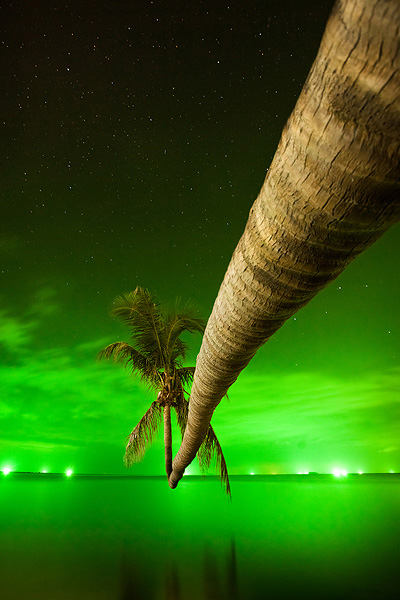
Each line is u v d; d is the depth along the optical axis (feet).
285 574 25.64
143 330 41.45
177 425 41.60
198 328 42.60
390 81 1.13
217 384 4.44
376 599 20.56
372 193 1.52
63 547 34.94
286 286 2.25
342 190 1.54
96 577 25.29
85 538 39.27
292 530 43.60
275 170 1.72
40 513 62.54
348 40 1.13
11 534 41.96
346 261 2.06
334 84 1.26
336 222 1.72
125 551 33.09
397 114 1.23
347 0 1.09
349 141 1.36
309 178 1.59
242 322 2.75
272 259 2.10
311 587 22.89
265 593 21.90
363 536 39.34
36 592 22.35
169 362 41.73
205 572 26.27
